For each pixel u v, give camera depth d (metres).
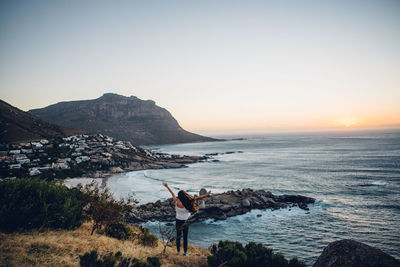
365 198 48.31
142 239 9.01
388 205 42.97
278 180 72.88
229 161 137.88
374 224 34.16
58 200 8.14
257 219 37.78
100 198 9.25
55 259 5.45
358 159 117.75
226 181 75.44
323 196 51.41
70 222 8.15
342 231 31.95
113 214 8.69
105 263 5.24
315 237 30.31
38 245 5.95
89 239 7.40
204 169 108.38
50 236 6.79
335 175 76.69
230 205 41.34
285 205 44.03
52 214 7.70
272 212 40.84
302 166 102.56
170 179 82.69
